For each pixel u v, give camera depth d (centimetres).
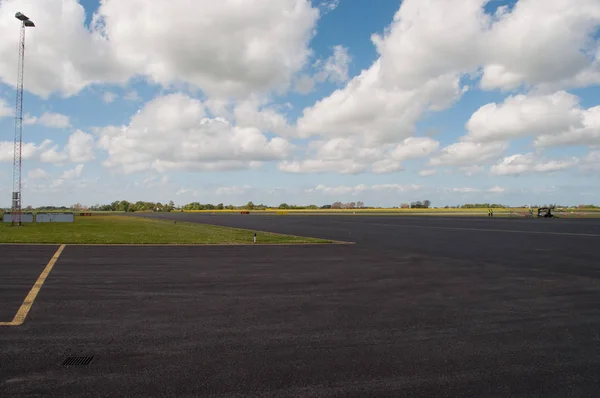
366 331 583
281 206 18075
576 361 473
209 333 566
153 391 379
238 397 369
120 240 2061
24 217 4116
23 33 3178
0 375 415
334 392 382
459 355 489
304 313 684
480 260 1404
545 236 2533
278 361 461
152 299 784
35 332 567
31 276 1026
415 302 775
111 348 500
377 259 1418
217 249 1719
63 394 372
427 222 4647
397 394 379
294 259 1408
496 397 378
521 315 685
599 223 4278
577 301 795
